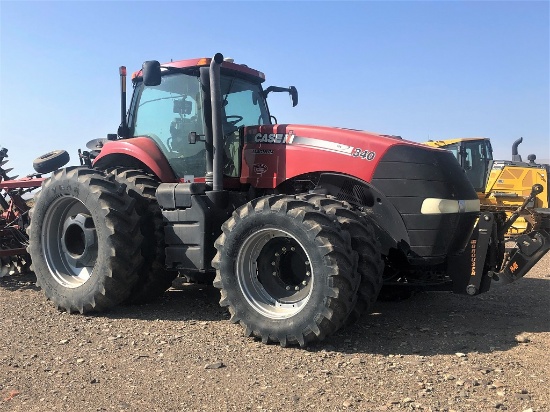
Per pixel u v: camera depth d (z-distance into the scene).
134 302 5.19
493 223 4.39
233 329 4.36
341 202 4.19
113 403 2.91
